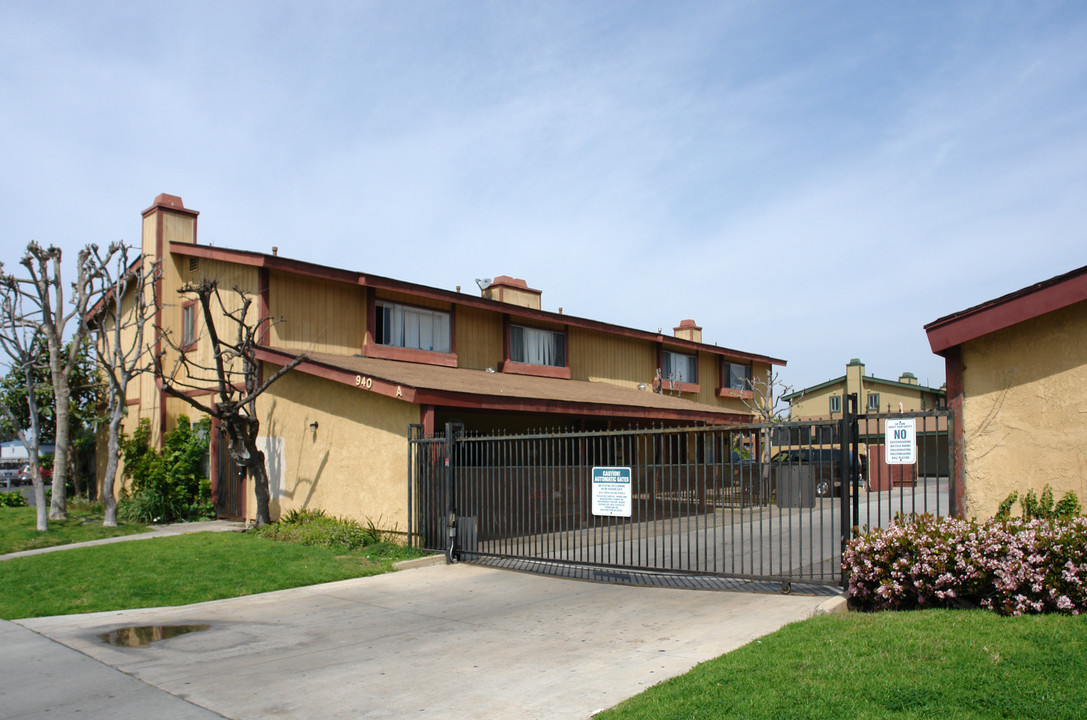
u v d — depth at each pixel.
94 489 22.42
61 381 16.80
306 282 17.59
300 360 14.84
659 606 8.84
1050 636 5.77
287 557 12.01
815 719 4.62
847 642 6.09
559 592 9.95
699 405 22.98
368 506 14.17
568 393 18.95
